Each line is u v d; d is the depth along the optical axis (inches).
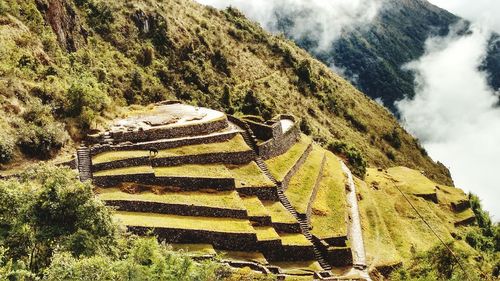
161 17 4741.6
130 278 950.4
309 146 3056.1
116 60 3868.1
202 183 2081.7
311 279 1742.1
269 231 1980.8
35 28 2696.9
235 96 4709.6
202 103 4252.0
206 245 1800.0
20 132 1937.7
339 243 2154.3
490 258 2856.8
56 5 3093.0
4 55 2247.8
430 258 1911.9
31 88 2176.4
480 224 3860.7
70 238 1130.0
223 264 1393.9
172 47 4630.9
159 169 2098.9
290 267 1905.8
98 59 3592.5
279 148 2687.0
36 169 1412.4
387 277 2183.8
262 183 2233.0
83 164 1999.3
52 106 2177.7
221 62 5064.0
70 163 1950.1
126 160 2047.2
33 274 938.1
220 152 2293.3
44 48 2667.3
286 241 1987.0
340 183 2812.5
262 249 1898.4
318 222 2272.4
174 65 4515.3
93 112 2292.1
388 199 3253.0
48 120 2073.1
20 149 1913.1
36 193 1202.0
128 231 1697.8
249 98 4660.4
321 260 2047.2
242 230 1879.9
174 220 1845.5
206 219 1921.8
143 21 4539.9
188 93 4281.5
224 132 2477.9
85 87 2274.9
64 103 2236.7
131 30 4365.2
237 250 1859.0
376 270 2159.2
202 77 4633.4
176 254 1061.1
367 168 4040.4
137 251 1029.8
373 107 7091.5
